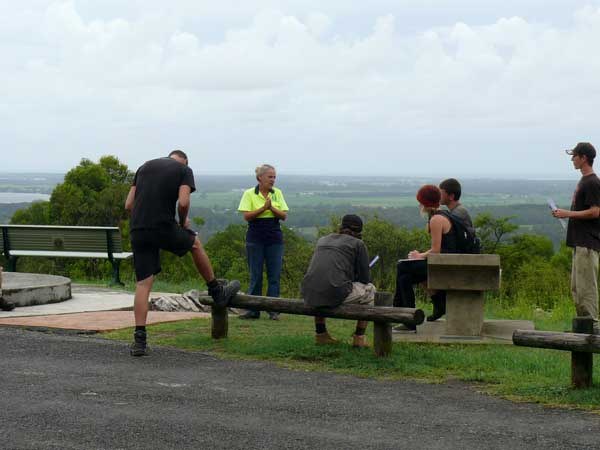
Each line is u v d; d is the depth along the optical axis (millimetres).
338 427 6730
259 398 7621
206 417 6961
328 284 9602
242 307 10211
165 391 7820
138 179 9805
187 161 10172
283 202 13188
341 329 11828
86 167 75562
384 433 6578
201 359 9328
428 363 9172
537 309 17656
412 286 11477
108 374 8484
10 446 6176
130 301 13969
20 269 51656
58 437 6391
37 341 10195
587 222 11570
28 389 7820
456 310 10812
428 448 6203
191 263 49031
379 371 8820
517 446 6273
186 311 13867
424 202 11188
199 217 61469
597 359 9836
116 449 6129
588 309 11625
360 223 10039
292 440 6367
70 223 73750
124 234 69875
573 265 11719
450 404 7512
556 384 8195
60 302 13703
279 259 13117
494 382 8375
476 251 11109
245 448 6168
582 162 11594
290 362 9273
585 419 7055
